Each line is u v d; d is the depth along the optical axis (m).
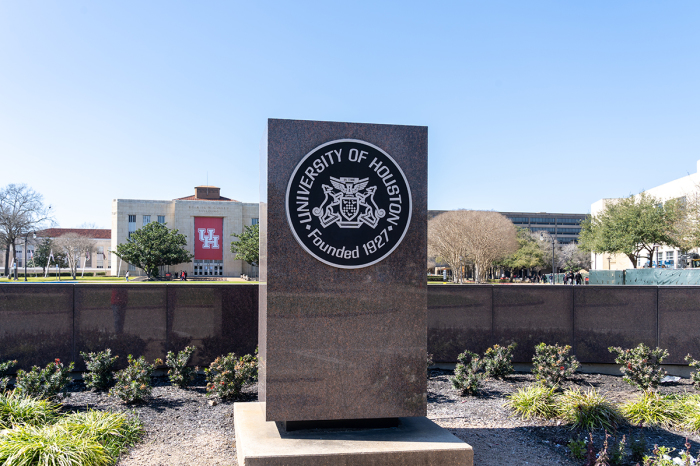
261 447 4.46
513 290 9.23
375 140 5.02
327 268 4.86
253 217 82.12
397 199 5.02
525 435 5.82
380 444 4.60
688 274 27.91
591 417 6.09
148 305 8.41
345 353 4.87
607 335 9.15
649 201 49.56
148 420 6.13
